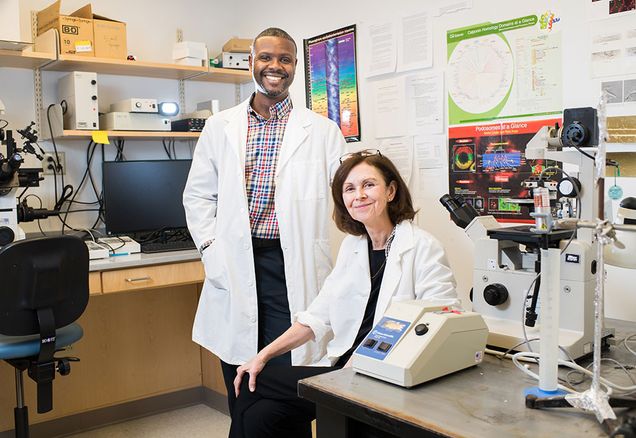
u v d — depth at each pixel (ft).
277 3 11.14
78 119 9.50
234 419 5.60
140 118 10.07
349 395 3.96
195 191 7.93
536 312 4.83
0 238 8.21
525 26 7.39
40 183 10.15
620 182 6.61
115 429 10.29
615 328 5.51
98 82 10.73
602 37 6.72
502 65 7.66
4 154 9.28
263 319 7.43
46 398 7.31
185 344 11.33
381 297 5.49
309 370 5.46
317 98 10.44
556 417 3.55
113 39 9.79
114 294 10.50
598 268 3.59
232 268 7.39
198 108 11.51
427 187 8.72
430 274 5.41
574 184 4.70
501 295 5.07
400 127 9.01
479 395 3.92
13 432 9.69
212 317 7.63
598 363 3.55
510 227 5.32
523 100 7.49
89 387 10.36
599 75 6.77
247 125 7.66
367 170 5.57
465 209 5.41
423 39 8.57
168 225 10.69
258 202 7.45
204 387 11.47
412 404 3.78
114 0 10.83
